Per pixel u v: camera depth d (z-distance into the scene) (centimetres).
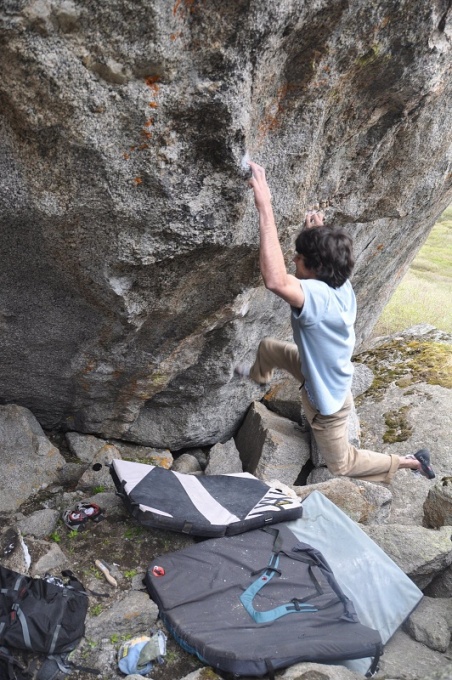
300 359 284
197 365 393
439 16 242
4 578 281
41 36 189
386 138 302
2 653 253
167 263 269
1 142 222
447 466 443
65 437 423
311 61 231
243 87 216
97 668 262
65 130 211
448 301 934
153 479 355
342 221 344
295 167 269
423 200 370
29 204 233
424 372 527
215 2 193
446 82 287
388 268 537
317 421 304
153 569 302
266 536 331
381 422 489
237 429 488
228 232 257
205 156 233
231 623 271
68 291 296
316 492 364
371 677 260
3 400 385
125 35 194
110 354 344
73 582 297
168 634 278
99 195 229
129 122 212
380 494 400
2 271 284
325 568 307
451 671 247
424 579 328
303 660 253
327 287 264
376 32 234
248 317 380
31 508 357
